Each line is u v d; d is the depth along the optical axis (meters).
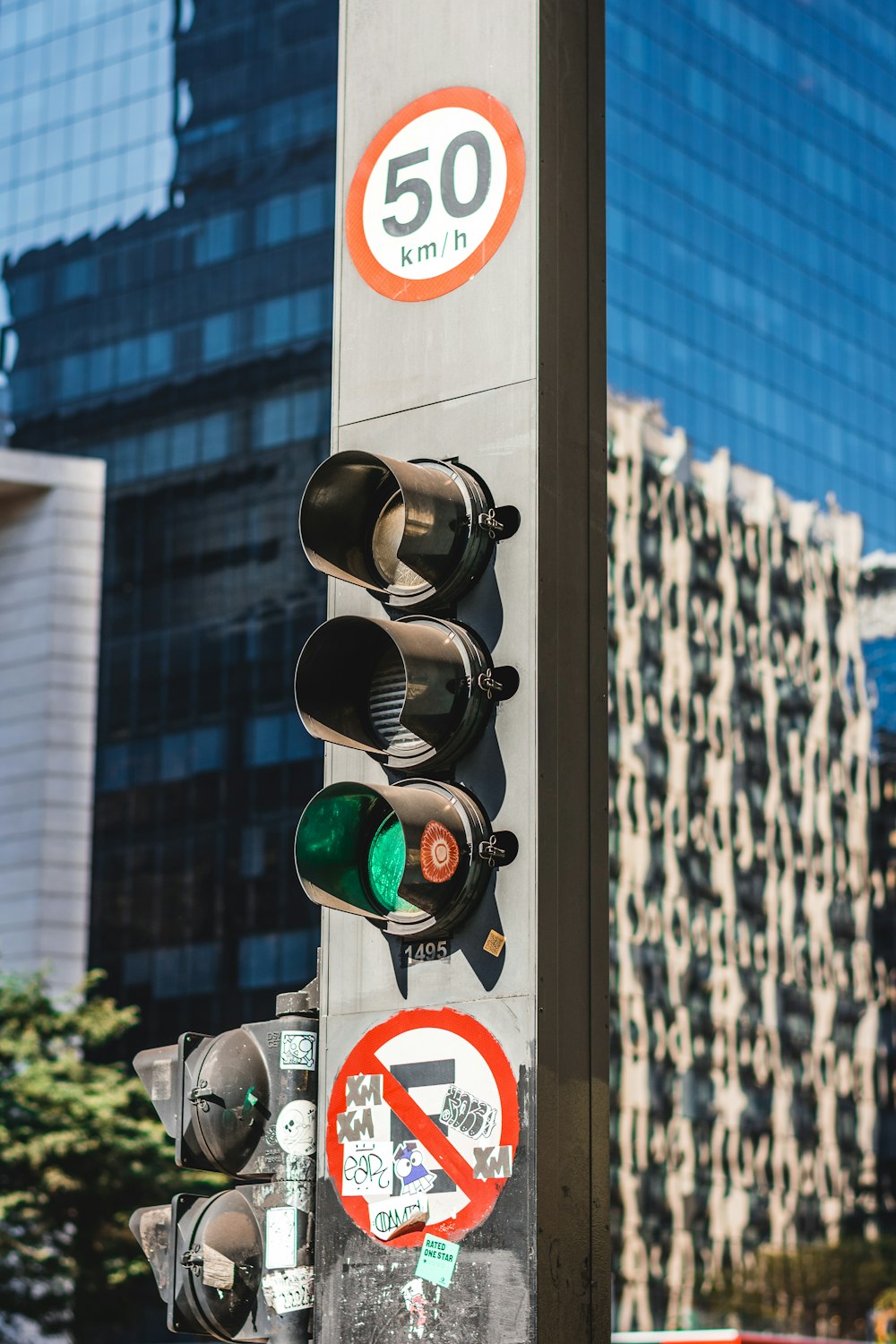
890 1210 88.88
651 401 91.19
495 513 5.30
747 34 104.19
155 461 82.00
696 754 86.06
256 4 86.12
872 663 97.81
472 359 5.50
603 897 5.16
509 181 5.58
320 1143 5.23
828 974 89.69
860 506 102.56
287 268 81.19
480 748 5.09
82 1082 48.88
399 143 5.88
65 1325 47.50
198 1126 5.37
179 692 78.25
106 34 91.75
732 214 100.44
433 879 4.94
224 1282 5.27
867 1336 84.81
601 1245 4.91
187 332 83.12
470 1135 4.90
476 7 5.79
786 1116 85.31
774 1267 82.12
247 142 84.38
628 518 86.62
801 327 102.88
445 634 5.12
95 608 80.94
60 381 86.12
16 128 92.75
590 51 5.86
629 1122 78.12
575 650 5.23
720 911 85.06
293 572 76.88
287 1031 5.39
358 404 5.70
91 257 87.44
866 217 109.94
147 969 75.44
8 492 82.12
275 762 75.06
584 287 5.64
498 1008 4.93
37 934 76.88
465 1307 4.79
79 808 78.62
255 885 74.06
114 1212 47.22
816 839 91.25
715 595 89.94
